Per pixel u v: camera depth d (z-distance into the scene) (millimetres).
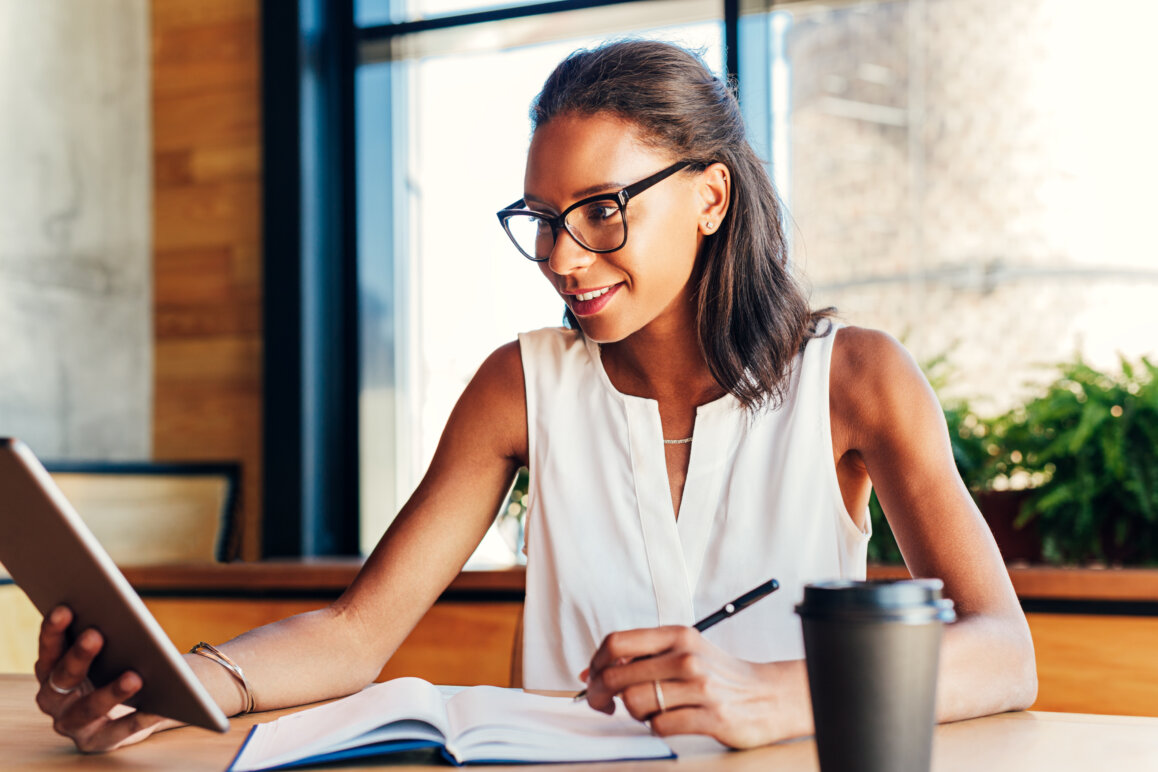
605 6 2863
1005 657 820
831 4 2756
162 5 3002
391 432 2969
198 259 2934
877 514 2127
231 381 2885
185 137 2965
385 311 2979
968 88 2686
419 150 3004
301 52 2854
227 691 877
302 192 2834
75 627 696
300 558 2734
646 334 1165
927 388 1111
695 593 1136
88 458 2732
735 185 1135
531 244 1131
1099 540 2047
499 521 2496
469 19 2965
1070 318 2600
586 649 1147
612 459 1181
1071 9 2613
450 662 2068
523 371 1233
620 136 1036
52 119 2695
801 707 700
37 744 756
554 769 644
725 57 2703
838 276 2756
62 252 2701
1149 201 2553
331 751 666
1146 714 1688
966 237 2680
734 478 1142
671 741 709
